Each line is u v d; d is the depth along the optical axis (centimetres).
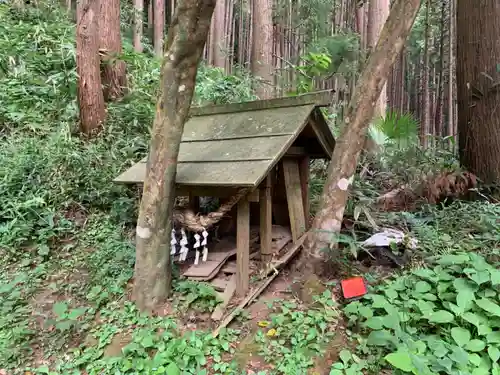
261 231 283
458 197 390
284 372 208
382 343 208
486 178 390
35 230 345
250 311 255
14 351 237
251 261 298
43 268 311
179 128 247
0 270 308
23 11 689
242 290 266
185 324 249
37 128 459
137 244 261
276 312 252
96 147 432
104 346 238
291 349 224
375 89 266
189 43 231
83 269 315
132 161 420
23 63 529
